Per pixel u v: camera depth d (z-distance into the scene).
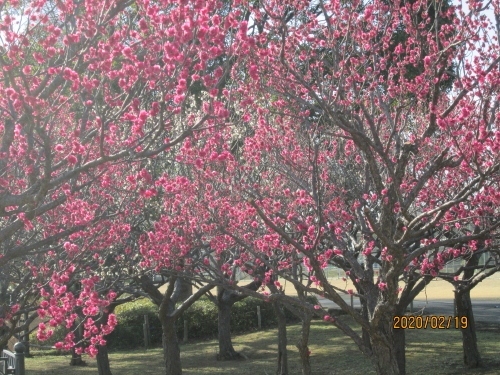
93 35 5.66
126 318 21.84
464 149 7.19
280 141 9.44
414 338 19.28
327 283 7.04
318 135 10.41
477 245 9.58
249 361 17.36
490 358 15.15
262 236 9.02
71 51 5.96
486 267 10.48
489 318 23.27
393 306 7.12
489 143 6.66
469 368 14.18
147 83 6.20
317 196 7.41
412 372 14.34
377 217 9.42
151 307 23.05
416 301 29.47
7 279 8.52
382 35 8.90
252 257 10.01
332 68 8.10
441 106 9.80
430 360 15.57
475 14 7.98
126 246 9.91
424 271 8.90
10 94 5.30
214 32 5.02
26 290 8.85
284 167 9.33
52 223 8.43
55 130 8.45
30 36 6.12
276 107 8.88
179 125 7.79
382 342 7.33
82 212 8.09
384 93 10.51
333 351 17.67
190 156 7.96
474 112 8.04
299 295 8.12
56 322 7.01
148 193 6.17
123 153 5.48
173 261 9.13
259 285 12.38
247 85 7.77
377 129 8.09
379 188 7.47
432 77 7.80
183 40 5.02
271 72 7.80
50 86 6.15
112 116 6.02
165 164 10.80
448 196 8.99
